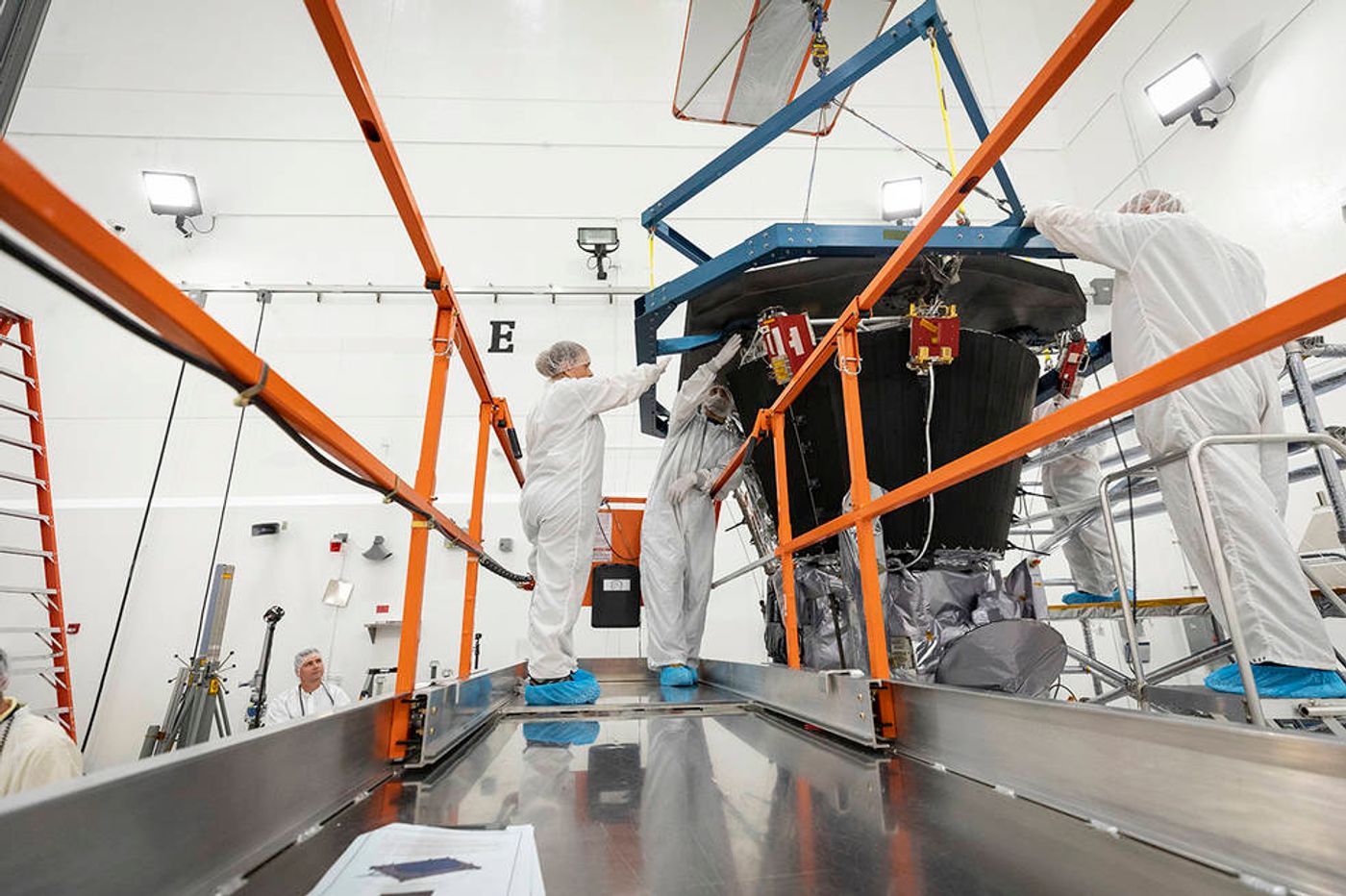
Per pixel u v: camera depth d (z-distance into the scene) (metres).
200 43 6.43
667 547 3.16
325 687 4.29
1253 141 4.44
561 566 2.29
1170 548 5.20
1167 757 0.77
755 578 5.23
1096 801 0.87
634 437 5.57
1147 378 0.79
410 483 5.21
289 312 5.61
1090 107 6.09
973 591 2.38
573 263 6.04
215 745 0.71
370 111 1.03
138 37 6.36
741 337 2.66
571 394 2.38
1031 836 0.82
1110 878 0.68
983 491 2.39
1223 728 0.71
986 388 2.34
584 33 6.97
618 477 5.44
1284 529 1.50
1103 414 0.87
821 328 2.54
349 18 6.79
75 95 6.07
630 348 5.76
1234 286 1.77
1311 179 4.04
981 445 2.37
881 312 2.43
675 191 2.75
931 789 1.07
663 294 2.43
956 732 1.19
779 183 6.41
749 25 2.82
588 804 1.02
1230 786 0.70
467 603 2.25
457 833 0.86
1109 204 5.79
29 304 5.26
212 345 0.57
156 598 4.62
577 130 6.55
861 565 1.57
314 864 0.76
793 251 2.11
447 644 4.79
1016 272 2.28
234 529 4.86
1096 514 2.77
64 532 4.70
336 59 0.93
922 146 6.60
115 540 4.73
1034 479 5.52
